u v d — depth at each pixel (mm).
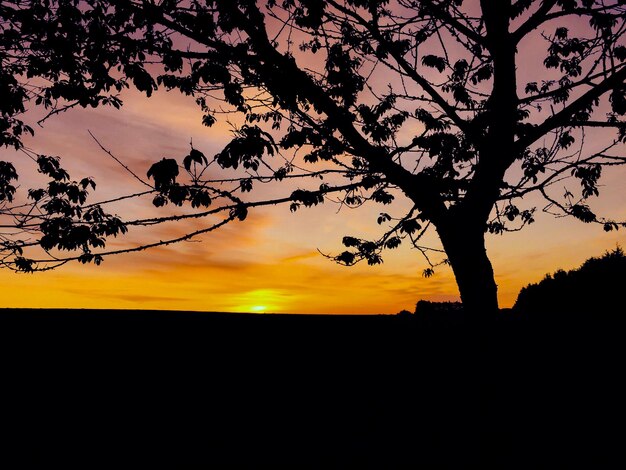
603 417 3760
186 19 3367
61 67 3551
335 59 3684
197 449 3510
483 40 3449
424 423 3473
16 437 3174
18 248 2873
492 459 2996
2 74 3369
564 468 3180
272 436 3674
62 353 3564
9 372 3332
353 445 3539
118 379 3609
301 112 3500
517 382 3307
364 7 3855
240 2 3232
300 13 3523
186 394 3736
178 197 2775
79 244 2994
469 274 3391
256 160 2922
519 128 3920
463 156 4301
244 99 3770
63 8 3367
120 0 2936
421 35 4152
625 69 3045
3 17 3004
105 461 3289
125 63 3520
